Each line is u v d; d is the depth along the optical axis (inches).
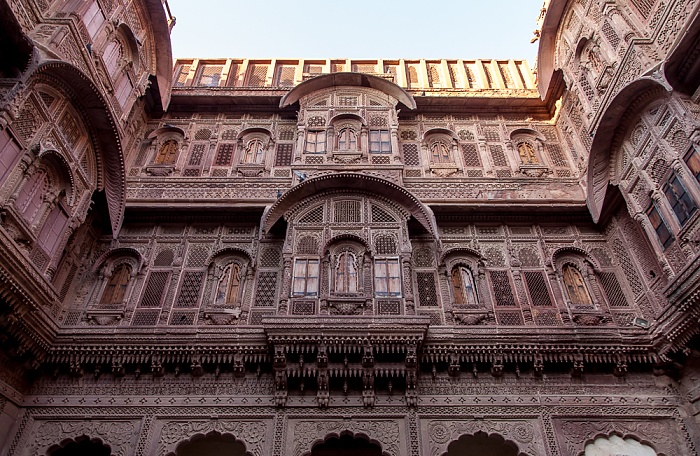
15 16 327.9
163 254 453.1
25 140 342.0
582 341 378.9
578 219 481.7
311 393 367.6
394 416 357.7
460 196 499.8
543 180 516.7
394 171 501.4
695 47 357.1
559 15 538.6
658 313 396.2
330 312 389.4
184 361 373.4
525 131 579.5
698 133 346.3
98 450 385.1
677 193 369.1
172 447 346.9
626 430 358.0
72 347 373.1
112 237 458.0
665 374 379.6
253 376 377.4
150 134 556.1
